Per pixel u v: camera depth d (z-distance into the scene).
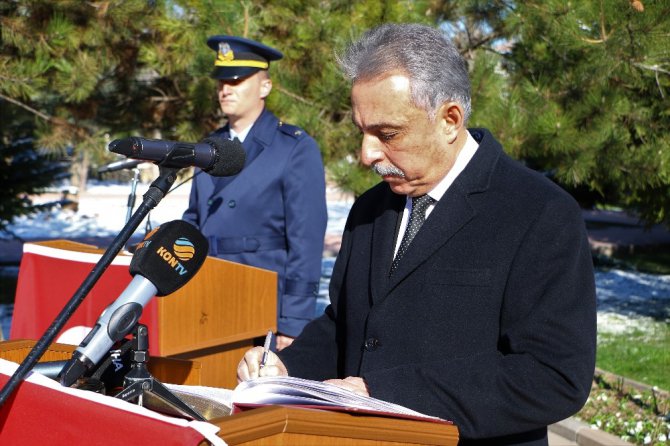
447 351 2.13
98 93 7.82
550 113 6.59
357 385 2.05
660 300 11.24
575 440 5.67
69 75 6.87
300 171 4.30
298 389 1.77
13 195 10.82
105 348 1.79
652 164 7.08
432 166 2.16
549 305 2.04
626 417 5.91
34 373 1.70
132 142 2.07
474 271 2.14
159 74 7.48
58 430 1.60
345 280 2.46
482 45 7.27
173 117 7.85
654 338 8.85
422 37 2.08
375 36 2.12
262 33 6.61
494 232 2.15
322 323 2.55
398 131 2.08
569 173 6.91
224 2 6.26
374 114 2.07
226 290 3.60
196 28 6.46
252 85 4.36
